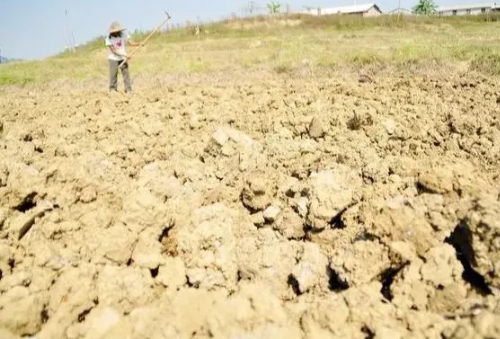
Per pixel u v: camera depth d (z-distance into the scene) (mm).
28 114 6543
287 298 2482
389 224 2482
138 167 4359
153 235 2912
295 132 4863
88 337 2105
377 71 9281
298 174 3846
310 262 2514
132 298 2385
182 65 13141
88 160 3799
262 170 3625
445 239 2512
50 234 2873
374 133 4434
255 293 2213
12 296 2234
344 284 2414
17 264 2682
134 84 10898
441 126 4621
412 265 2346
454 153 4070
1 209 2934
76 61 17922
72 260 2666
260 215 3223
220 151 4180
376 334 1904
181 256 2748
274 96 6668
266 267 2568
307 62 10867
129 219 2912
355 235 2816
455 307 2174
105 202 3330
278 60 12000
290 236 3049
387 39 17125
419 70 8867
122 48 8406
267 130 5039
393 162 3781
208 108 6105
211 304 2240
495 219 2248
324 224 2922
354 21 26469
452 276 2262
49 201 3289
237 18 30500
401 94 6164
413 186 3350
